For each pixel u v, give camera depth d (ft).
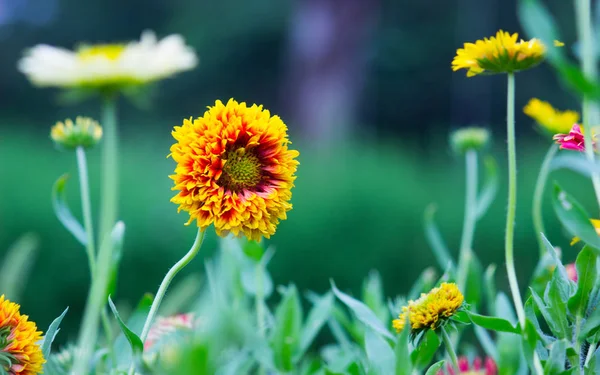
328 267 19.10
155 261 17.93
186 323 4.21
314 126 44.19
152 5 68.59
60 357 4.50
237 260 5.22
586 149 3.51
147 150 27.76
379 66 64.03
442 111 64.85
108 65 7.64
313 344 13.85
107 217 6.88
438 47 63.82
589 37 3.28
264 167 3.62
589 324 3.43
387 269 19.48
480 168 16.70
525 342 3.37
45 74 7.77
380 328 3.89
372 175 22.39
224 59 63.31
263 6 60.49
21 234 17.92
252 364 5.05
